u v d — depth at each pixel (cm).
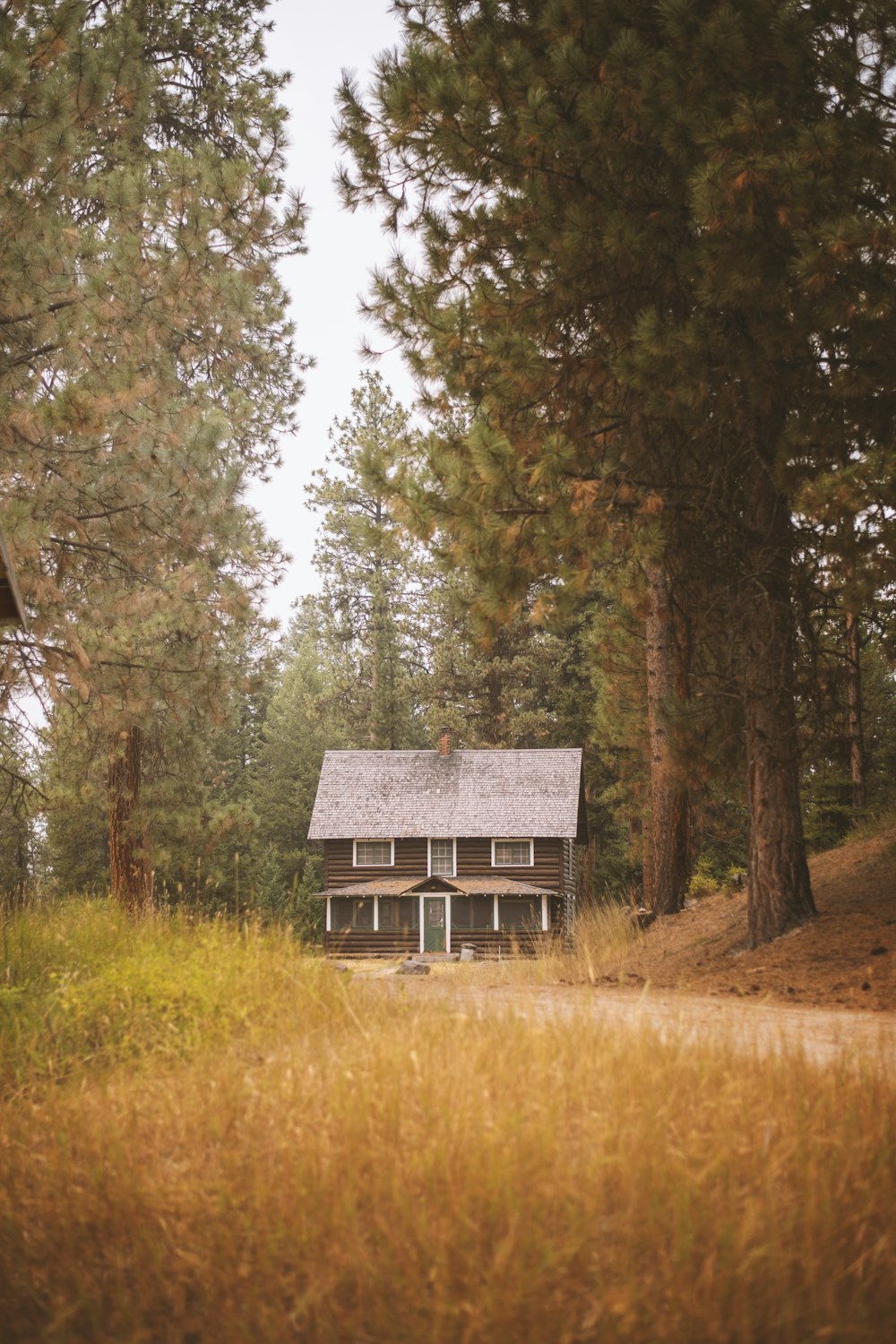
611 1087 465
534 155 1142
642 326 1048
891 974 919
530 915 3475
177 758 2247
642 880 4262
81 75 1409
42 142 1290
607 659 2106
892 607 1319
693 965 1137
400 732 4828
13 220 1309
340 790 3706
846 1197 374
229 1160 427
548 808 3569
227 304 1617
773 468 1152
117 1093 559
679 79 1039
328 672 5831
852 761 2094
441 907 3497
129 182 1527
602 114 1052
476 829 3534
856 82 1036
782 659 1188
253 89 2286
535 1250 344
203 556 1777
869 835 1667
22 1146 483
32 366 1403
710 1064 498
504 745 4366
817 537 1223
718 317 1130
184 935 1016
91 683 1639
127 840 2048
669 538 1270
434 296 1231
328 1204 382
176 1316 353
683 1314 314
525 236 1212
